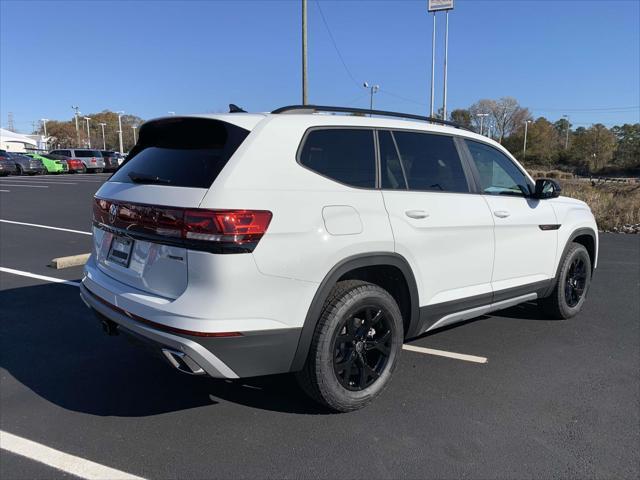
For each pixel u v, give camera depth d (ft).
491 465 9.21
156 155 10.93
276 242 9.20
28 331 15.67
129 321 9.78
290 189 9.58
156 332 9.19
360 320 10.80
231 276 8.80
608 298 20.45
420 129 12.53
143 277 9.89
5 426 10.41
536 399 11.75
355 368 10.94
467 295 12.92
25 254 27.17
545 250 15.46
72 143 327.88
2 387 12.12
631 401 11.70
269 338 9.30
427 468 9.12
